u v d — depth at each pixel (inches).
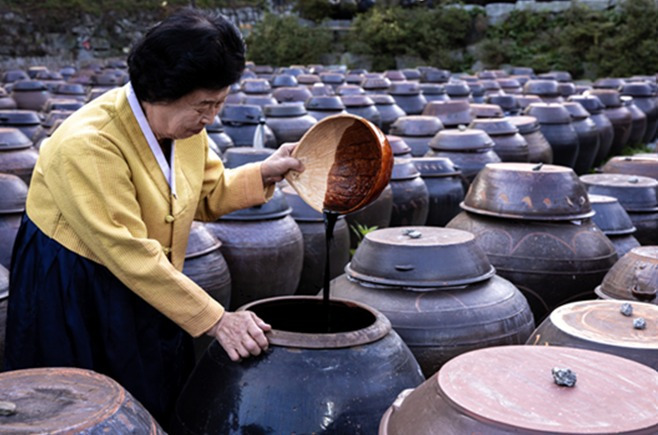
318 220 197.2
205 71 81.7
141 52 82.9
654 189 206.5
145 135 89.7
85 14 1035.9
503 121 303.9
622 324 105.5
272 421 87.2
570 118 370.3
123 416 68.7
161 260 88.6
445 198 257.4
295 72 732.0
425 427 66.1
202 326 90.0
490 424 61.9
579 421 61.2
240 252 172.4
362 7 1128.2
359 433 87.5
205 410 91.9
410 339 124.9
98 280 92.6
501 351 75.1
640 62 980.6
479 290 131.9
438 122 334.0
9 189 163.9
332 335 91.9
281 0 1192.2
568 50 1007.6
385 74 661.3
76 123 88.2
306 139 107.3
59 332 92.7
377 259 132.0
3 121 318.0
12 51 987.3
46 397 69.8
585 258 161.6
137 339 97.0
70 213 87.3
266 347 90.6
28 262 94.0
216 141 300.8
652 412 62.6
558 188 164.4
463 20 1050.7
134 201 89.4
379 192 99.8
